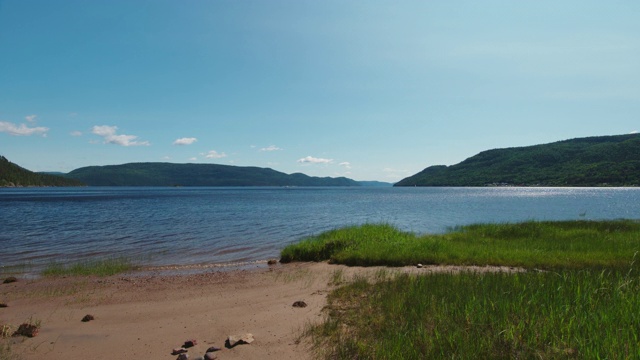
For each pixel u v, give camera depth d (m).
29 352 5.75
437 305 6.62
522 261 12.18
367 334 5.74
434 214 43.69
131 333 6.64
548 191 142.00
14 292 10.12
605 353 4.48
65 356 5.62
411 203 68.62
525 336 5.11
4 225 30.52
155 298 9.30
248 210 49.69
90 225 30.58
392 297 7.27
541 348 4.81
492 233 18.91
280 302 8.48
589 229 19.78
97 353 5.73
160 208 52.66
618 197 86.94
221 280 11.45
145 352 5.77
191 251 18.56
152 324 7.16
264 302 8.57
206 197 94.50
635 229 20.30
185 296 9.46
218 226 30.08
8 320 7.46
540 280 8.05
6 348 5.89
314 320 6.86
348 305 7.56
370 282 9.61
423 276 9.38
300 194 126.38
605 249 13.80
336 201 77.25
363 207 57.31
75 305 8.67
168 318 7.54
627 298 6.38
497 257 12.86
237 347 5.76
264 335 6.25
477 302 6.47
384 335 5.48
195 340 6.09
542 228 19.78
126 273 13.35
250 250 18.89
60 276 12.59
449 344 5.01
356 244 15.38
